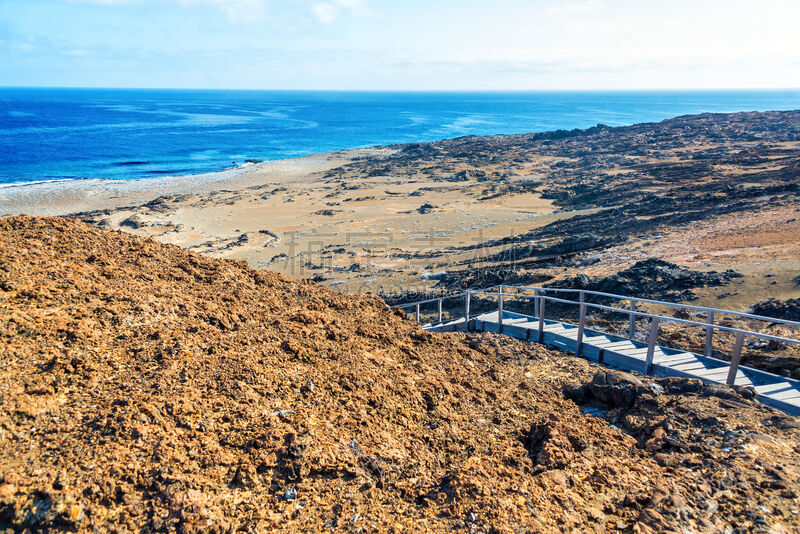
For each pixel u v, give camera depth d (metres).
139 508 3.22
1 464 3.24
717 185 34.72
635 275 14.16
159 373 4.50
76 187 57.09
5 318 4.48
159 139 110.94
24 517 2.95
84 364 4.36
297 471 3.82
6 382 3.87
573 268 19.50
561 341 8.50
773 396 5.67
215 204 47.47
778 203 24.28
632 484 4.00
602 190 41.69
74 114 182.75
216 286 6.95
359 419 4.65
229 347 5.34
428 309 18.05
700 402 5.36
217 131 131.25
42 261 5.85
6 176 65.94
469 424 5.20
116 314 5.19
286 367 5.27
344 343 6.34
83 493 3.17
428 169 64.69
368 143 112.12
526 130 142.25
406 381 5.65
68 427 3.67
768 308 10.17
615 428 5.20
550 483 3.99
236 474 3.68
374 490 3.82
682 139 70.62
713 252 16.81
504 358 7.69
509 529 3.38
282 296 7.43
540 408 5.78
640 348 7.63
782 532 3.36
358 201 48.12
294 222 40.06
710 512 3.62
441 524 3.51
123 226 38.03
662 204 31.72
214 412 4.25
